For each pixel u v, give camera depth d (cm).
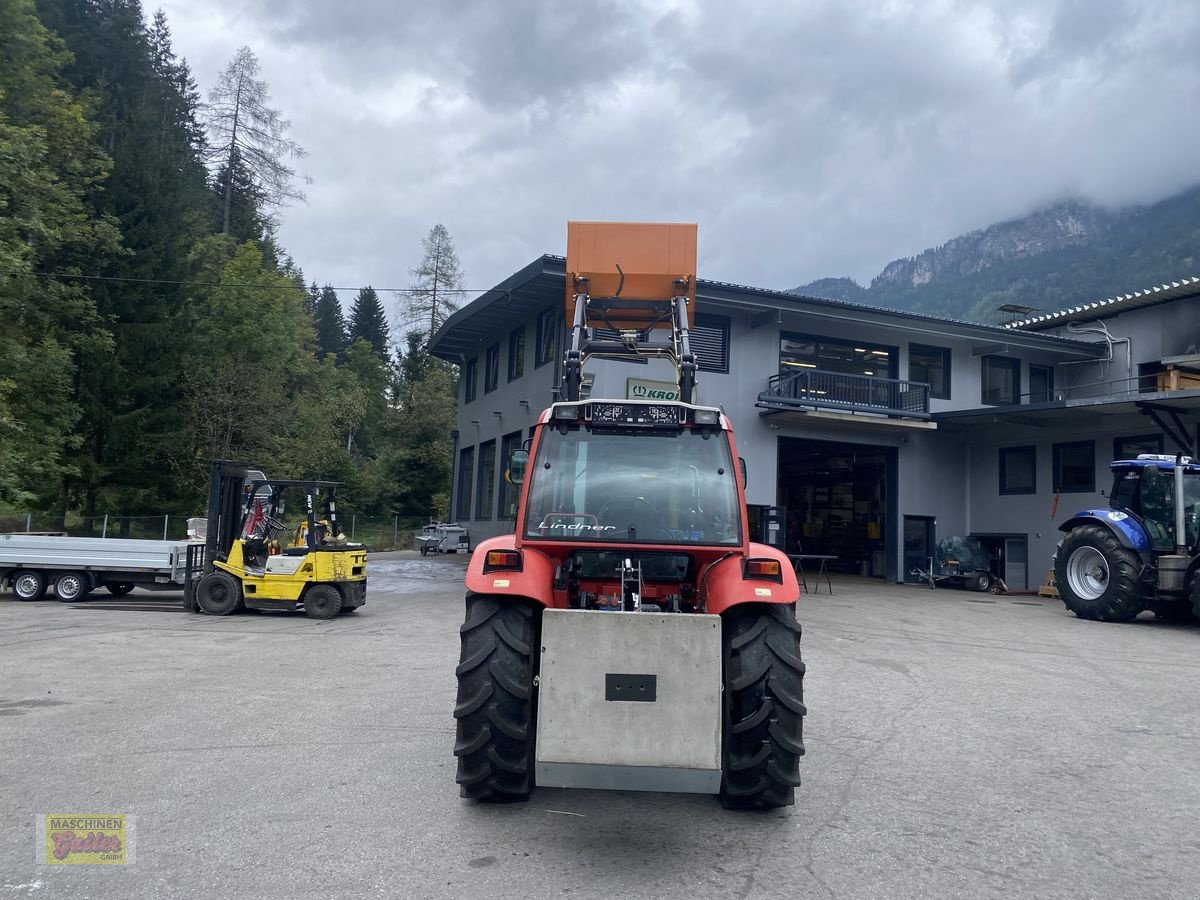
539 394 2419
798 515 3164
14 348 2342
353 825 454
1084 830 474
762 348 2316
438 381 5175
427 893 373
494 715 460
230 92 4456
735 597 467
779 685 461
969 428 2594
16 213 2348
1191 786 559
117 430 2808
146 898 364
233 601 1454
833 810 498
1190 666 1045
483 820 467
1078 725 727
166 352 2986
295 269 6188
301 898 365
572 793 518
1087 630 1409
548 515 518
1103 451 2291
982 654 1131
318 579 1441
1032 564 2430
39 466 2480
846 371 2445
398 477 4956
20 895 365
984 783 558
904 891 388
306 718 692
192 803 484
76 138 2734
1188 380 2327
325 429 4259
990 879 405
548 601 482
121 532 2797
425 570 2619
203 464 3080
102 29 3944
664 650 423
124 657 991
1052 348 2617
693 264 1249
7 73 2538
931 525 2570
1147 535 1495
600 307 1290
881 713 761
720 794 497
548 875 396
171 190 3253
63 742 608
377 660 1002
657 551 508
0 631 1197
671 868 409
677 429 545
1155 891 395
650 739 418
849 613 1638
